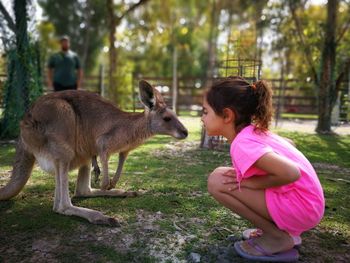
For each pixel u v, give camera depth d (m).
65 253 2.61
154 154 6.04
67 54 9.29
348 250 2.75
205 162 5.48
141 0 12.55
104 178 3.68
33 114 3.30
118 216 3.26
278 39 13.62
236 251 2.60
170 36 22.33
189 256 2.59
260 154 2.22
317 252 2.70
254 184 2.37
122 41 19.86
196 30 27.56
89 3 19.91
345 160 5.92
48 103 3.31
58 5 27.75
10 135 7.43
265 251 2.49
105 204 3.56
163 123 3.92
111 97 12.52
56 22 27.80
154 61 29.25
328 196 3.96
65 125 3.29
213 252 2.64
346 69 9.54
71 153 3.33
